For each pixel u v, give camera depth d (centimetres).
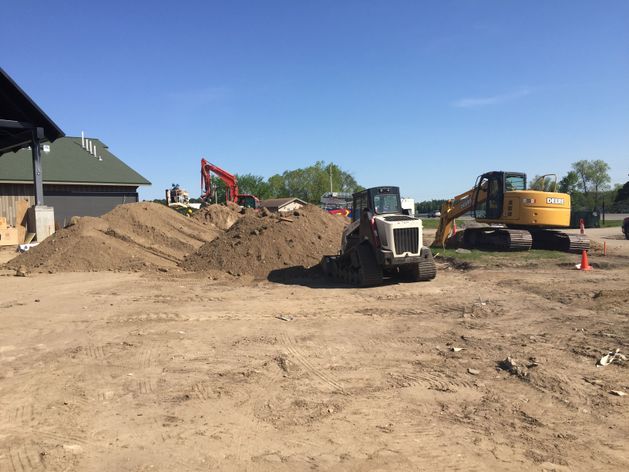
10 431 446
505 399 509
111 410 494
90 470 375
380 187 1324
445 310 945
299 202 5850
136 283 1352
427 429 441
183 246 1989
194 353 690
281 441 421
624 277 1264
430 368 612
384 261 1195
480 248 1997
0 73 1670
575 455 392
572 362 613
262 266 1511
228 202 3347
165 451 405
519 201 1831
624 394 509
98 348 718
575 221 4194
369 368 618
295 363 641
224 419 469
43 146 3247
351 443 416
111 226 1983
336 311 960
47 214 1902
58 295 1160
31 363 651
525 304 970
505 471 368
